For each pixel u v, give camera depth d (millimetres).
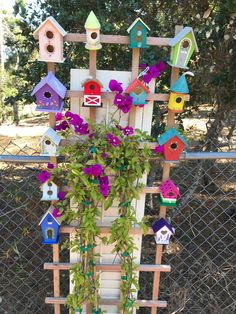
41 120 11688
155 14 3115
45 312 2592
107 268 2113
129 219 1940
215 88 3283
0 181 3355
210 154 1955
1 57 11422
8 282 2891
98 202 1968
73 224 2068
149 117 1939
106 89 1898
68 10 3125
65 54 3316
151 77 1854
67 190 1995
